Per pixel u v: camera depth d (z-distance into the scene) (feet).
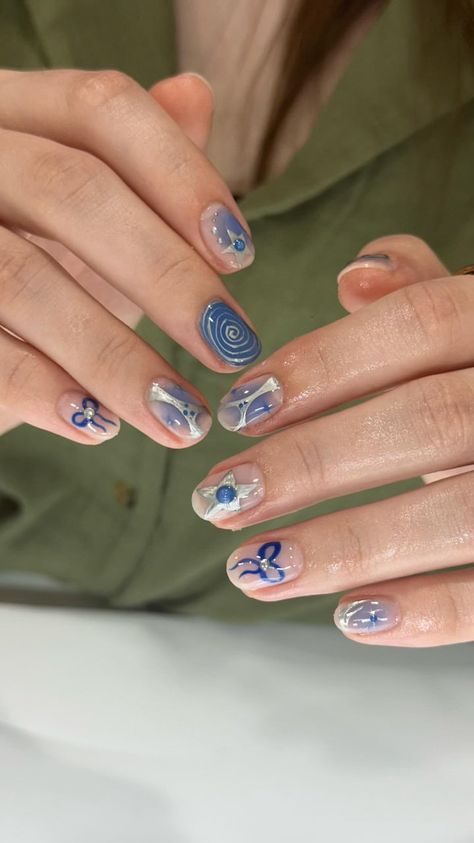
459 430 0.58
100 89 0.60
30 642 0.88
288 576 0.59
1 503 1.10
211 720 0.80
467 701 0.85
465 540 0.58
